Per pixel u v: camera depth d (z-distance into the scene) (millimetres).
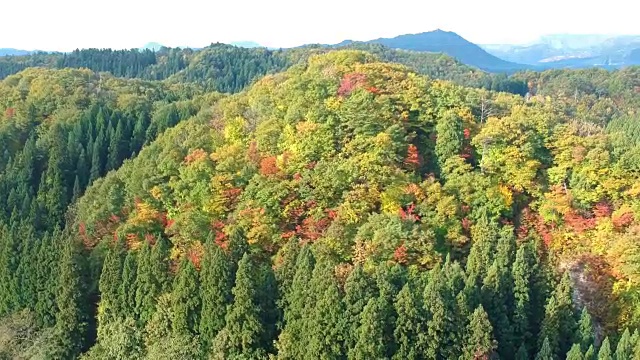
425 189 74312
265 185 74750
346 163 75125
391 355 59562
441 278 60656
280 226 72688
